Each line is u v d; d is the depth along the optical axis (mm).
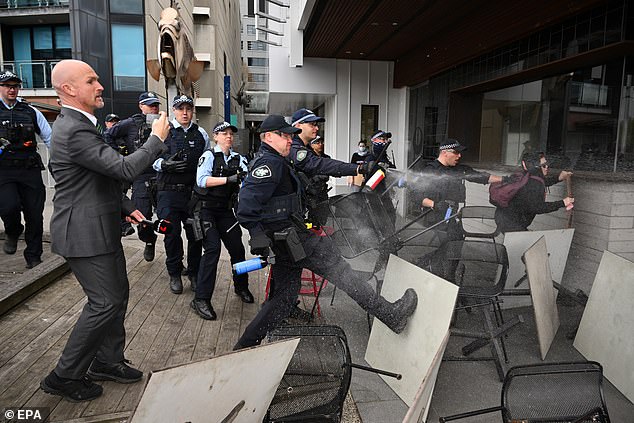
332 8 5859
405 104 8867
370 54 8492
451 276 3314
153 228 2754
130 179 2131
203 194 3422
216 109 20422
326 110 10602
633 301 2660
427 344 2387
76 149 2080
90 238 2152
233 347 2932
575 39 4609
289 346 1641
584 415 1892
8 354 2732
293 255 2506
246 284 3750
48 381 2232
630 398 2549
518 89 6270
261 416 1750
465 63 6727
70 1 17641
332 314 3662
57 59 22562
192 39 18703
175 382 1337
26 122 3883
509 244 3510
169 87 4820
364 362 2906
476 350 3098
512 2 5094
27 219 4004
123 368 2496
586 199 4363
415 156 8633
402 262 2809
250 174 2574
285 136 2619
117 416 2164
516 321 2922
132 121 4477
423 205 3717
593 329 2951
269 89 8820
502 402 1935
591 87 5027
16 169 3857
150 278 4262
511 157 6430
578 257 4453
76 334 2209
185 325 3277
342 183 6910
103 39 18141
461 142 7270
